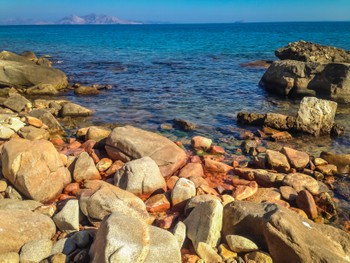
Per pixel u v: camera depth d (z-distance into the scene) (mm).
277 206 2064
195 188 2682
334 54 9023
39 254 1823
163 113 5625
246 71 10336
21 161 2527
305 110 4605
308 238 1845
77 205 2219
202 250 1939
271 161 3396
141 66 11375
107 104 6199
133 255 1593
